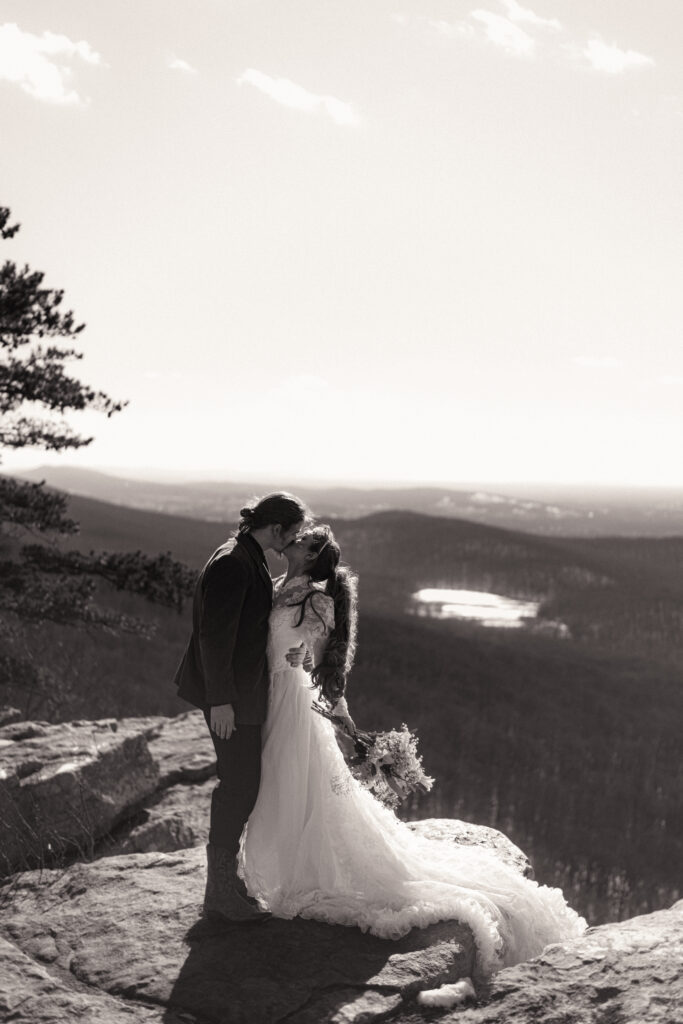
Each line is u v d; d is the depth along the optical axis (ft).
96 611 40.01
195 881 14.90
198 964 12.10
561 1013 10.75
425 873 13.84
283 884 13.58
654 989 10.93
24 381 35.99
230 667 12.93
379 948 12.44
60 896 14.74
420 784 14.07
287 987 11.51
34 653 51.29
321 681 13.30
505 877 14.23
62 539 40.22
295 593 13.32
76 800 19.48
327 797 13.58
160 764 24.73
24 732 23.66
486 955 12.71
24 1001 11.21
